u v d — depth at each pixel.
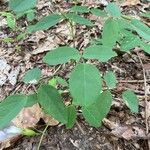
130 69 0.56
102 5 0.75
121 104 0.48
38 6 0.77
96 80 0.26
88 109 0.36
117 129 0.44
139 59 0.57
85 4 0.75
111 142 0.43
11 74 0.60
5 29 0.73
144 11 0.72
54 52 0.29
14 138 0.44
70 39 0.65
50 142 0.44
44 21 0.34
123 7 0.73
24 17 0.73
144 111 0.47
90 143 0.43
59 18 0.35
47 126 0.44
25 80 0.35
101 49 0.28
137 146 0.43
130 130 0.44
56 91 0.31
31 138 0.45
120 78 0.54
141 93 0.51
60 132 0.44
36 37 0.68
